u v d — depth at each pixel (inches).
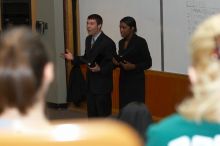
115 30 331.3
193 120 58.7
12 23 386.0
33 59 49.9
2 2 388.2
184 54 286.0
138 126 112.3
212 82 57.9
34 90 50.1
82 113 352.5
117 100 336.8
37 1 377.7
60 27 367.6
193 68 59.4
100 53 255.8
